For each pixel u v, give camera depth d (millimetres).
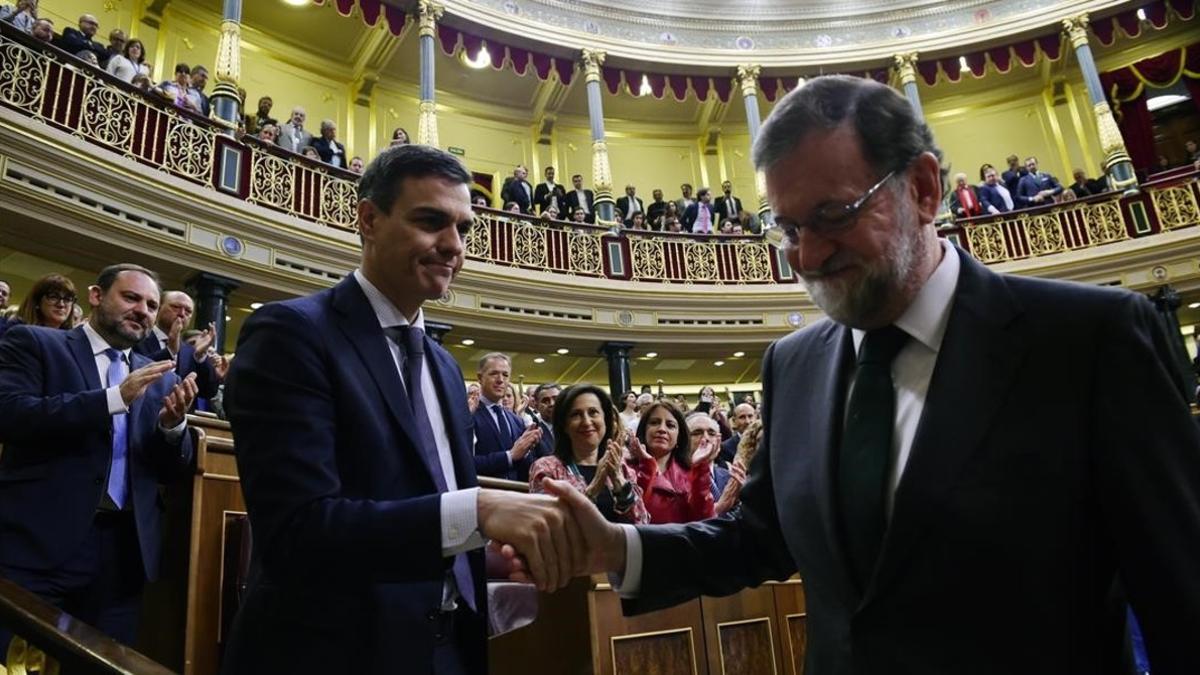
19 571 2285
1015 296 1097
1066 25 12555
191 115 7852
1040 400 1004
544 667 2789
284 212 8461
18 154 6395
